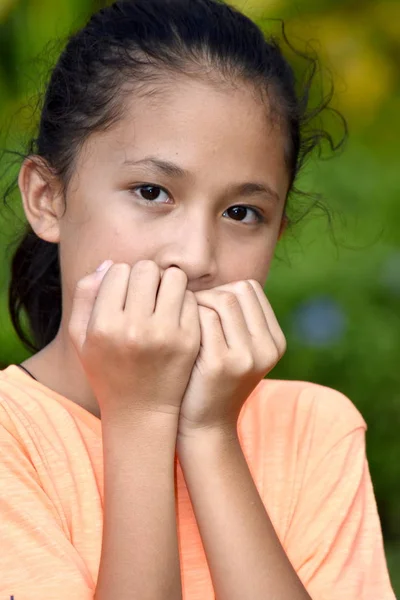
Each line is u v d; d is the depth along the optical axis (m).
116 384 2.69
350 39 7.26
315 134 3.81
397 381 6.44
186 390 2.74
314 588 2.92
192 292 2.77
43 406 2.89
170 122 2.79
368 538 3.07
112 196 2.82
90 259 2.86
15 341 5.95
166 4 3.08
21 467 2.74
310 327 6.55
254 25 3.17
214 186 2.79
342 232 7.23
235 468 2.74
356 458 3.17
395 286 6.84
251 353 2.75
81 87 2.97
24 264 3.53
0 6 6.42
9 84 6.46
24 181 3.14
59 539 2.66
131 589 2.55
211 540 2.68
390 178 7.54
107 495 2.66
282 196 3.03
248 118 2.84
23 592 2.59
